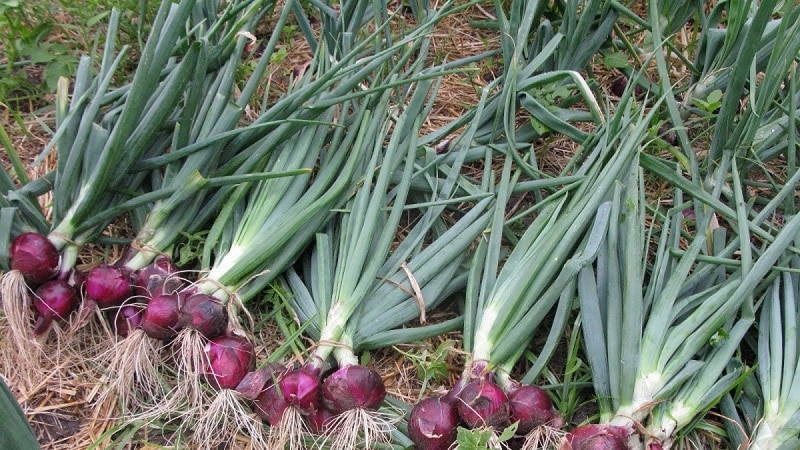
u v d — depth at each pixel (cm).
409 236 129
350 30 149
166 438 112
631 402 108
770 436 108
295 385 106
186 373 110
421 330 119
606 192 123
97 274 114
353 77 133
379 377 108
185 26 133
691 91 155
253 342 122
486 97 141
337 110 142
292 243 124
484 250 125
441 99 164
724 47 148
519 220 142
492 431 100
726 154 137
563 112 150
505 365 114
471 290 120
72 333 116
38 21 169
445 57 165
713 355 114
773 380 111
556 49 153
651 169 130
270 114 126
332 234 130
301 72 151
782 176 155
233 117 126
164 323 110
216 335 113
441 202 127
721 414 116
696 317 113
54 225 120
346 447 106
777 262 124
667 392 108
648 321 114
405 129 138
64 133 121
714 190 135
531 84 139
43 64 160
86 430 112
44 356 117
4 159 141
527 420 106
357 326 118
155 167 124
